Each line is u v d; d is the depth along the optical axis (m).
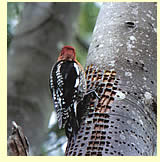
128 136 5.66
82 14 10.36
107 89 6.14
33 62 7.27
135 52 6.45
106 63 6.42
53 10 7.88
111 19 7.00
